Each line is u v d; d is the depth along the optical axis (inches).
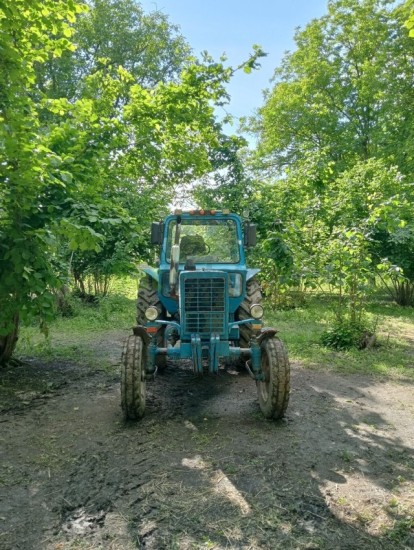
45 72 800.9
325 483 138.6
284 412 182.7
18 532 114.6
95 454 155.7
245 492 132.7
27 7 216.5
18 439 167.3
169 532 114.8
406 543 112.3
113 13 914.7
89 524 118.0
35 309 221.1
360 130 877.2
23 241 211.8
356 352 297.4
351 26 877.8
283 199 451.8
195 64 296.2
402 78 749.3
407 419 191.2
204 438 168.6
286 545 110.5
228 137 366.0
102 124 258.1
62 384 232.8
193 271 198.4
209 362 197.6
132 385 174.9
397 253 482.6
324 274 312.5
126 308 483.8
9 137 189.5
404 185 411.5
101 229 246.1
